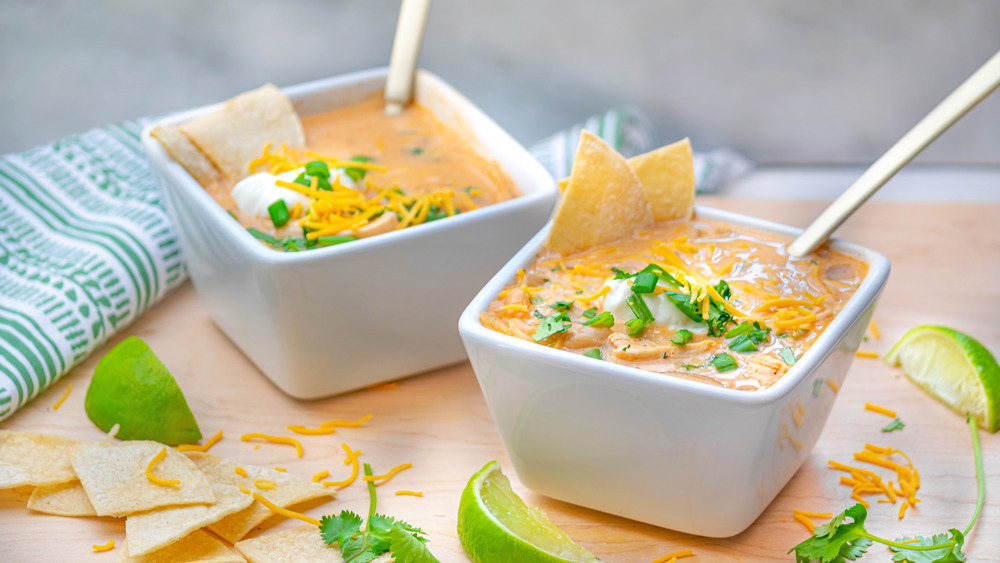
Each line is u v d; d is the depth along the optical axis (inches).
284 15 47.4
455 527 28.2
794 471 28.6
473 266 30.5
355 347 30.6
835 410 30.5
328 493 28.6
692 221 30.0
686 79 48.7
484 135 33.3
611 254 29.2
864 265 28.5
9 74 46.7
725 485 26.7
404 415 30.8
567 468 27.7
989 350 31.6
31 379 30.7
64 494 28.5
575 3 47.4
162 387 29.5
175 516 27.3
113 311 32.4
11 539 27.8
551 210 31.0
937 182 43.1
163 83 48.1
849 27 47.0
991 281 33.6
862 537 26.8
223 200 31.8
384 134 34.4
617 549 27.6
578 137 38.4
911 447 29.6
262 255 29.0
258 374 31.9
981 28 46.4
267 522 28.3
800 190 42.6
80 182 35.8
